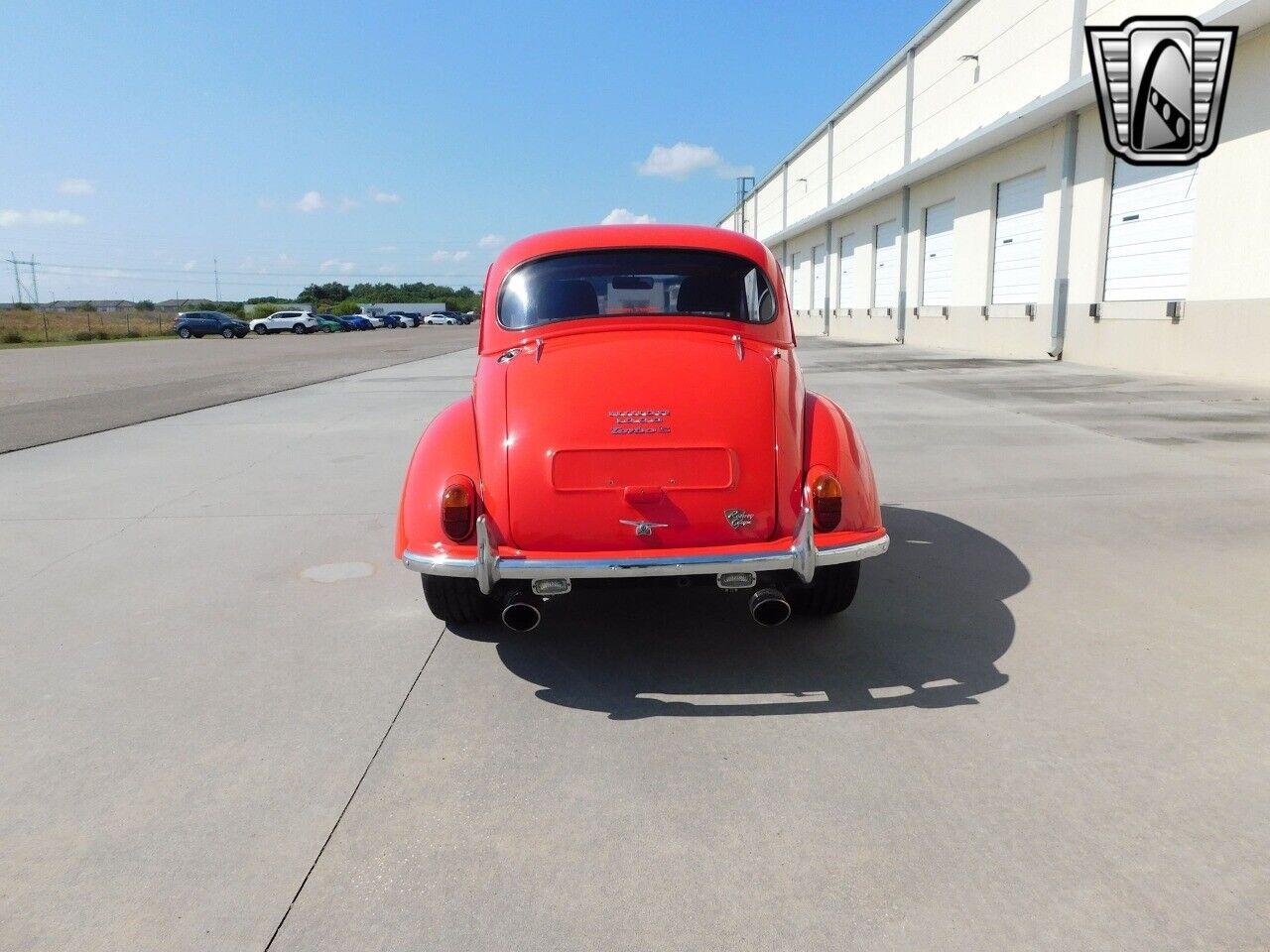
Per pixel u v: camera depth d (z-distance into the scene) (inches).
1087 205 597.0
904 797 100.2
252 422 420.5
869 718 119.0
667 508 124.4
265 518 235.3
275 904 85.3
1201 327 490.6
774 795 101.4
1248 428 321.7
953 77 840.3
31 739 118.7
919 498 236.8
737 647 144.3
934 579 173.0
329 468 300.7
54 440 374.9
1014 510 221.8
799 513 128.2
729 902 83.9
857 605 160.9
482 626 155.2
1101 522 208.5
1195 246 492.4
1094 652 137.3
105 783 107.3
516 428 128.3
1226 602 155.9
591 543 125.0
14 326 2169.0
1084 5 593.3
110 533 223.0
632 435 125.5
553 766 109.3
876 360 701.3
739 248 158.1
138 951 79.5
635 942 79.0
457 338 1599.4
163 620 161.9
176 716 124.4
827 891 85.0
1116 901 82.2
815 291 1481.3
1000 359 683.4
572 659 141.1
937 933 79.0
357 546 206.5
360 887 87.6
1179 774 102.8
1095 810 96.5
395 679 135.0
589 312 153.6
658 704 125.2
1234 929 78.2
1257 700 120.2
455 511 125.3
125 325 2331.4
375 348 1210.0
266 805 102.0
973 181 791.7
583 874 88.7
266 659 143.3
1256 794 98.3
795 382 142.4
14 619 163.8
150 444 360.5
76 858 93.1
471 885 87.4
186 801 103.1
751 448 126.8
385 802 102.1
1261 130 441.4
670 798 101.4
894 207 1021.2
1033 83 678.5
